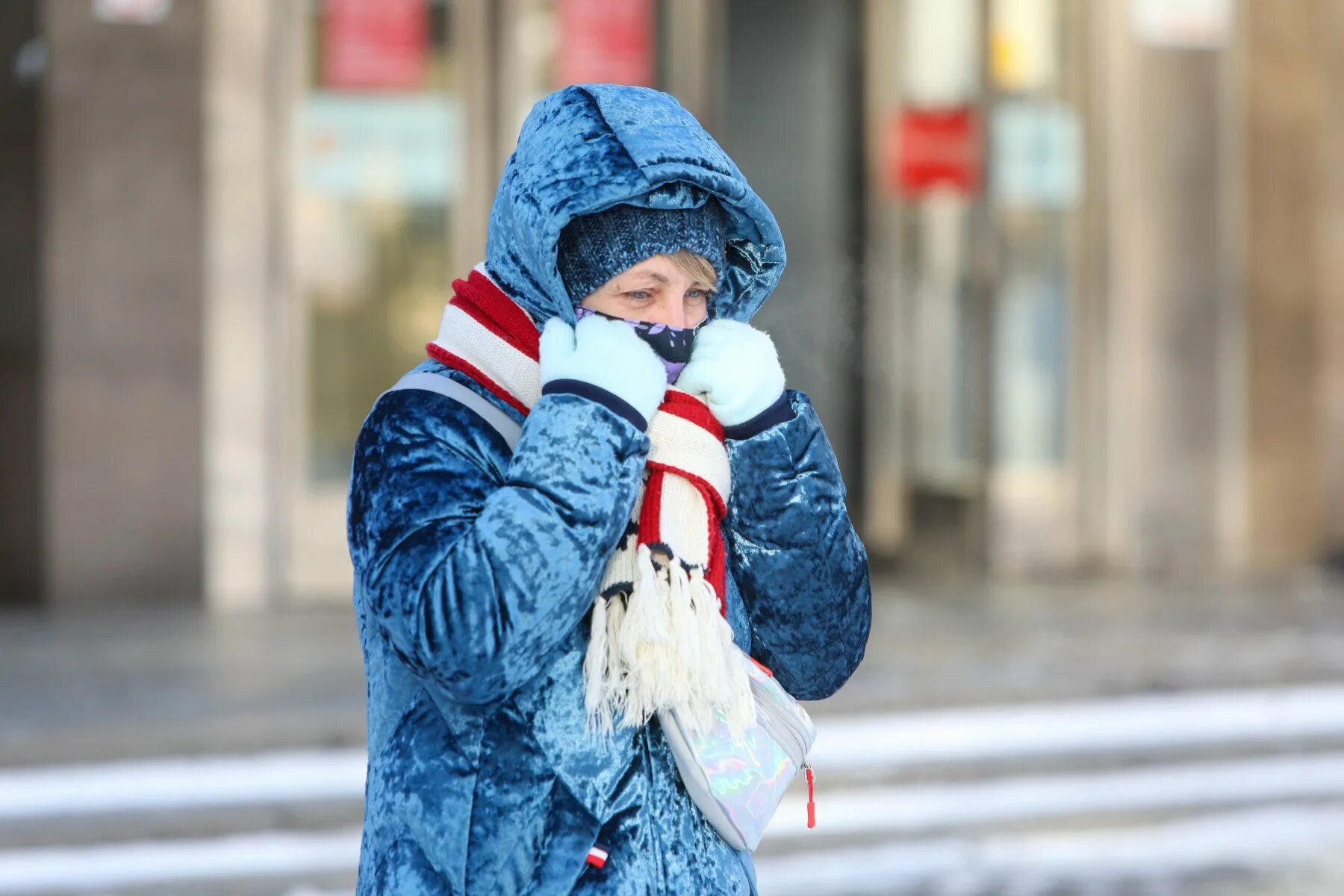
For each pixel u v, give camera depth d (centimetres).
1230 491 3759
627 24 3450
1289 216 3750
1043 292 3716
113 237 3206
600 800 635
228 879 1880
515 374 670
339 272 3331
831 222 4238
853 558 715
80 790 2047
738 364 677
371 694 671
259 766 2108
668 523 649
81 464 3209
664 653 628
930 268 3756
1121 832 2122
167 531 3241
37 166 3180
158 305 3222
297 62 3291
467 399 662
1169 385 3728
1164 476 3734
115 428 3219
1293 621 3012
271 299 3272
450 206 3375
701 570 648
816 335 4159
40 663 2595
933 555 3747
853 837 2059
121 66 3194
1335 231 3775
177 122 3219
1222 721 2459
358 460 663
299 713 2172
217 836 1966
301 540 3312
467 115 3366
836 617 711
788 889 1909
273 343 3275
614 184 635
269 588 3288
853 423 4078
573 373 634
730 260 736
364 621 678
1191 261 3728
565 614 613
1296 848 2059
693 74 3488
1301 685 2536
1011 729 2380
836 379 4097
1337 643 2764
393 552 623
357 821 2003
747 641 707
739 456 683
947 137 3666
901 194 3847
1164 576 3697
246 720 2130
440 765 632
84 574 3216
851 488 4091
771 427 686
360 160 3331
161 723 2116
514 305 682
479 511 633
